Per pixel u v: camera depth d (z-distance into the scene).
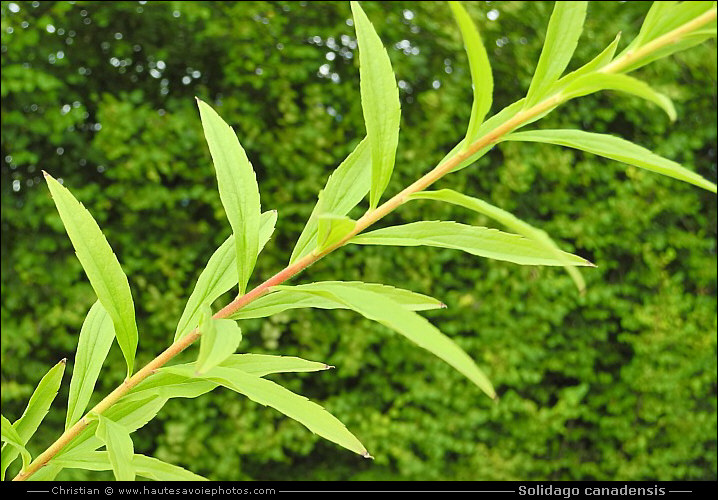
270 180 3.79
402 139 3.83
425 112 3.82
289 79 3.81
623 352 4.25
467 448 3.88
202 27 3.78
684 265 4.13
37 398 0.90
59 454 0.85
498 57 3.85
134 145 3.57
